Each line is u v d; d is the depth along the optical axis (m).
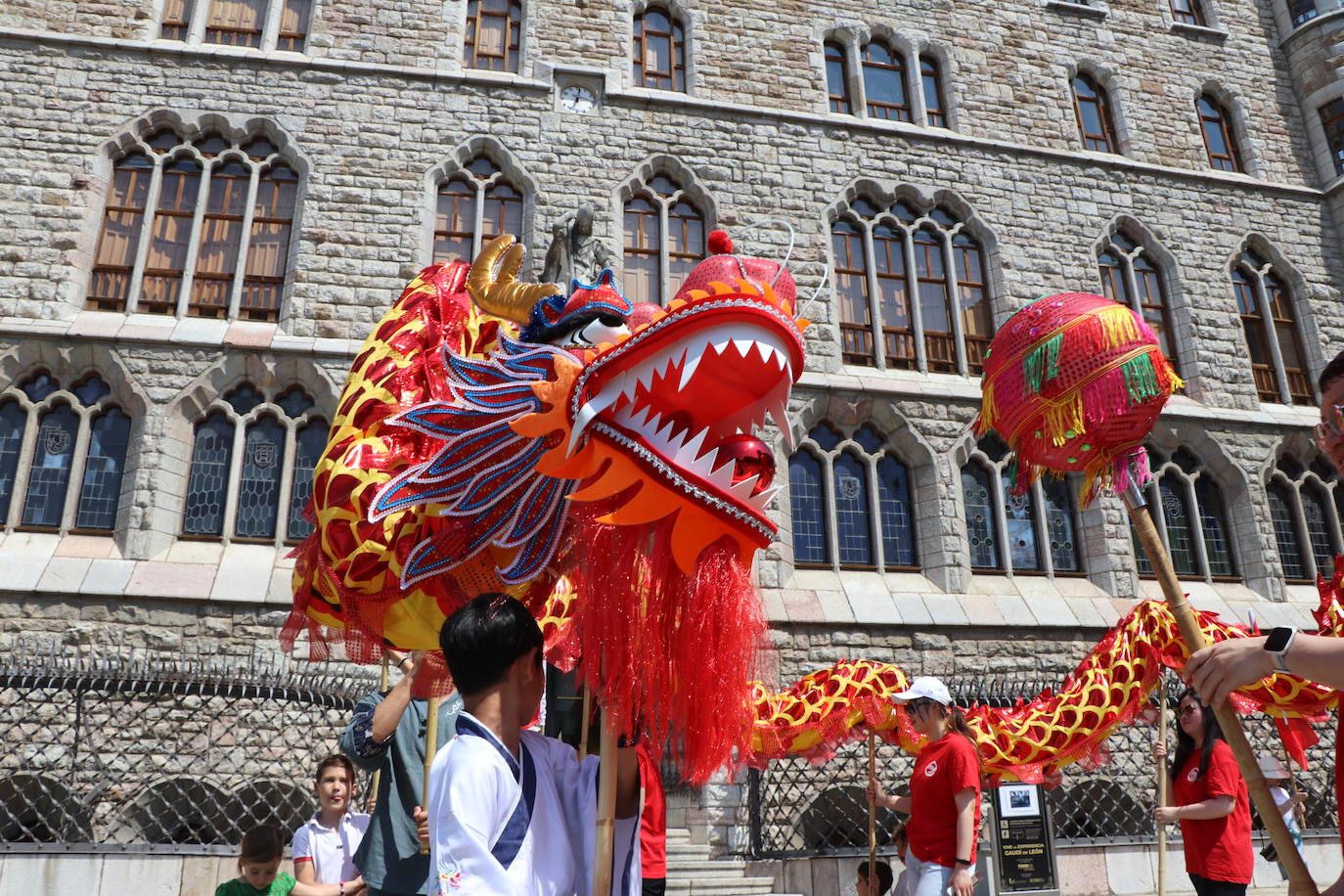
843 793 11.68
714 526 2.13
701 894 9.13
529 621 2.12
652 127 15.97
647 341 2.17
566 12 16.61
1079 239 17.12
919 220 16.75
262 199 14.50
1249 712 4.32
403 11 15.97
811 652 13.18
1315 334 17.64
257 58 14.85
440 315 3.57
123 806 9.79
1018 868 7.19
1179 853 9.84
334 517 3.06
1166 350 17.12
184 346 13.04
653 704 2.11
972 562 14.84
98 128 14.03
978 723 5.11
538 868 1.96
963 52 18.20
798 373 2.29
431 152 14.98
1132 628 5.17
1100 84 19.00
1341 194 18.56
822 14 17.77
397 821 3.60
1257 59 19.95
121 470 12.62
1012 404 2.47
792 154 16.41
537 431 2.44
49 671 8.69
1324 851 11.19
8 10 14.44
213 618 11.65
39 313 12.95
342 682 9.84
